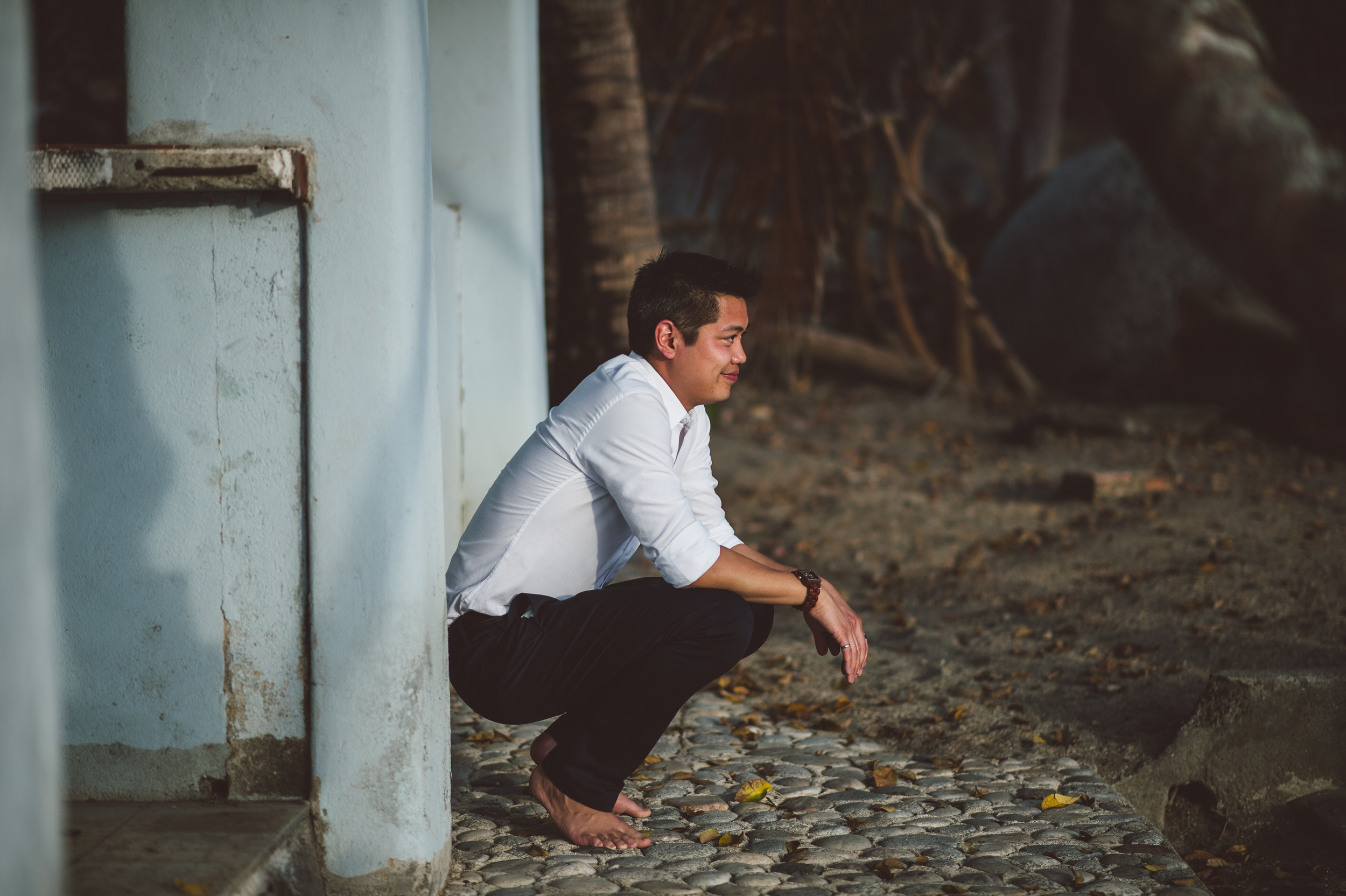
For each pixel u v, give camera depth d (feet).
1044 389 36.60
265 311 7.64
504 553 8.96
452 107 14.98
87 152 7.27
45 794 3.47
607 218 20.47
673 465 9.20
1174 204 11.72
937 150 49.47
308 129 7.48
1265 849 10.66
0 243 3.27
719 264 8.92
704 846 9.05
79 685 7.91
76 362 7.75
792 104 21.16
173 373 7.72
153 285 7.66
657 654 8.55
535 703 8.80
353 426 7.59
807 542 21.30
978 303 38.70
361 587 7.66
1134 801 10.94
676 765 11.00
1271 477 24.77
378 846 7.82
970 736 11.96
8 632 3.28
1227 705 11.14
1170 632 14.90
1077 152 56.34
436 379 8.16
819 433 31.68
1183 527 20.25
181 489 7.78
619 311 20.67
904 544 20.95
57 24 19.36
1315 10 31.27
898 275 37.78
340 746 7.77
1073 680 13.52
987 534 21.31
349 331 7.54
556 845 9.03
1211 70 11.12
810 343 35.83
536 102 16.02
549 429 8.93
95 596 7.87
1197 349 31.63
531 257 15.51
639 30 24.32
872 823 9.60
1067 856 8.91
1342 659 13.50
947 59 48.11
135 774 7.95
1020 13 45.39
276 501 7.75
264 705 7.87
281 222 7.57
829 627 8.87
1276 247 11.08
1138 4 11.04
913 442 30.53
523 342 15.37
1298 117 11.18
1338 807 10.73
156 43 7.55
